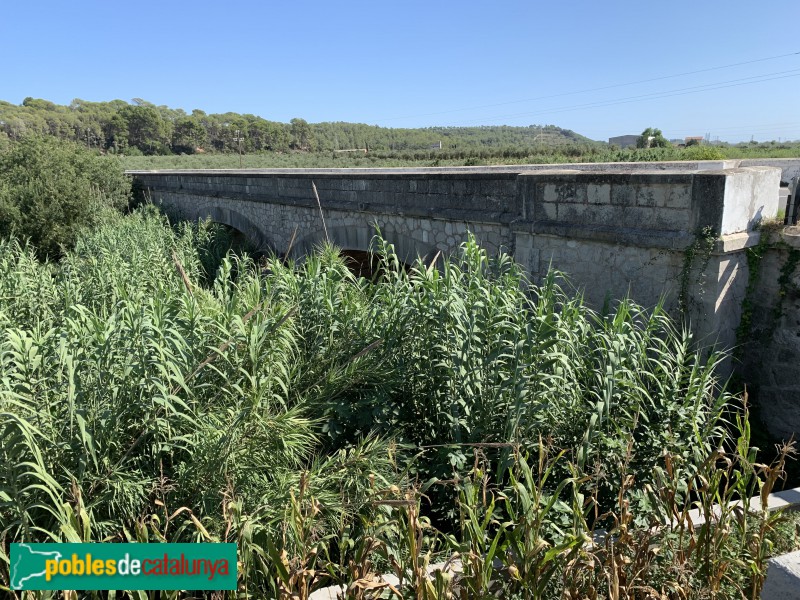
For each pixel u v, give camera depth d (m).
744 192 6.05
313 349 5.98
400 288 6.19
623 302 5.35
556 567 3.07
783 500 4.46
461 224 9.09
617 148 46.38
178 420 4.26
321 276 6.66
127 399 4.23
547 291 5.57
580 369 5.03
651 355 6.33
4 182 18.95
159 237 15.44
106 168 24.09
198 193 20.77
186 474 4.06
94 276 10.52
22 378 3.87
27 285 9.11
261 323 5.07
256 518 3.66
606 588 3.22
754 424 6.37
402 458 4.61
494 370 4.98
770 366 6.39
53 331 4.48
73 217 18.75
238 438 4.29
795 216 6.21
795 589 2.90
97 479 3.77
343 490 3.95
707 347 6.02
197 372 4.55
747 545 3.74
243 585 3.31
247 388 4.86
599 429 4.55
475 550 3.11
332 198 12.38
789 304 6.18
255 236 17.42
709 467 3.67
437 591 2.84
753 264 6.30
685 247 6.08
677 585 3.12
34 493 3.57
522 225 7.87
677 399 5.11
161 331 4.39
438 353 5.33
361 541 3.37
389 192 10.49
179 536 3.67
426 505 4.73
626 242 6.66
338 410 5.09
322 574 3.30
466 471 4.52
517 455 3.37
